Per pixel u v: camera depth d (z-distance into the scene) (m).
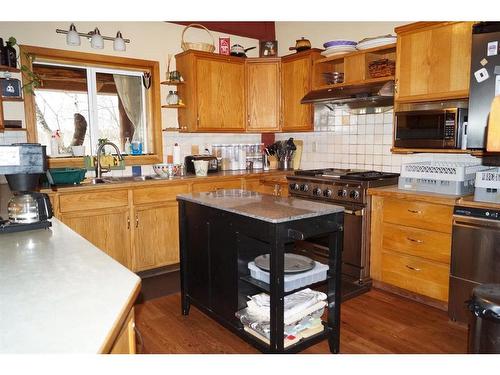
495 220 2.36
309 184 3.62
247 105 4.42
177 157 4.24
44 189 3.05
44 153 1.78
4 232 1.66
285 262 2.17
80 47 3.68
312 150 4.55
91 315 0.89
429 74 2.91
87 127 3.86
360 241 3.20
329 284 2.18
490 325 1.43
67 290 1.04
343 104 3.89
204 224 2.45
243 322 2.21
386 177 3.28
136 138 4.18
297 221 1.95
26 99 3.41
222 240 2.30
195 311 2.86
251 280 2.16
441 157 3.40
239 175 4.12
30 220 1.74
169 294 3.19
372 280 3.26
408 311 2.80
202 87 4.09
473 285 2.49
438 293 2.77
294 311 2.06
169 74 4.04
